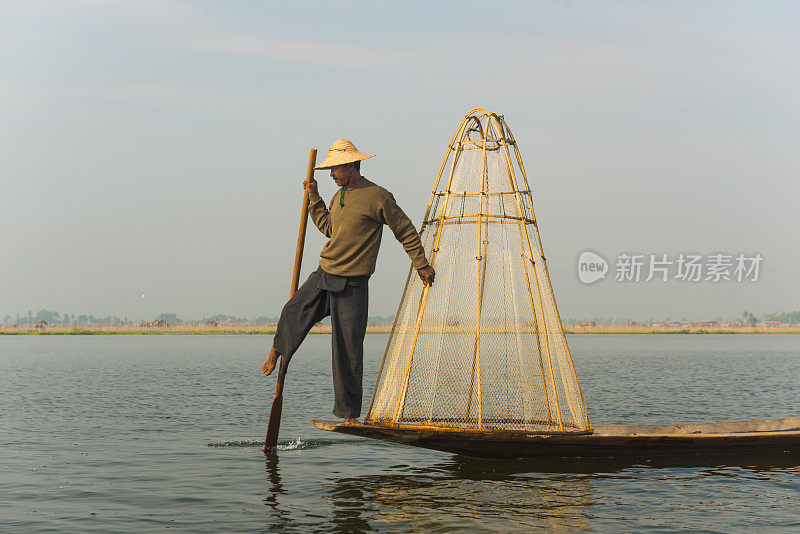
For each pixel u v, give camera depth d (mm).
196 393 18750
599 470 8086
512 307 8453
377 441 10453
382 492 7137
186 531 5859
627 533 5746
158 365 34969
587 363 36250
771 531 5828
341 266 7793
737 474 7879
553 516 6230
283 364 8742
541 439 7977
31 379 24375
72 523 6137
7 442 10484
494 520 6109
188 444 10242
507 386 8445
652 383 22234
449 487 7324
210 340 114625
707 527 5934
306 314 8203
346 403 7906
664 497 6891
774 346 74500
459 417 8430
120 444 10258
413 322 8328
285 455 9312
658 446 8359
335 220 7832
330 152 7801
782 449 8766
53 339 122062
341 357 7879
